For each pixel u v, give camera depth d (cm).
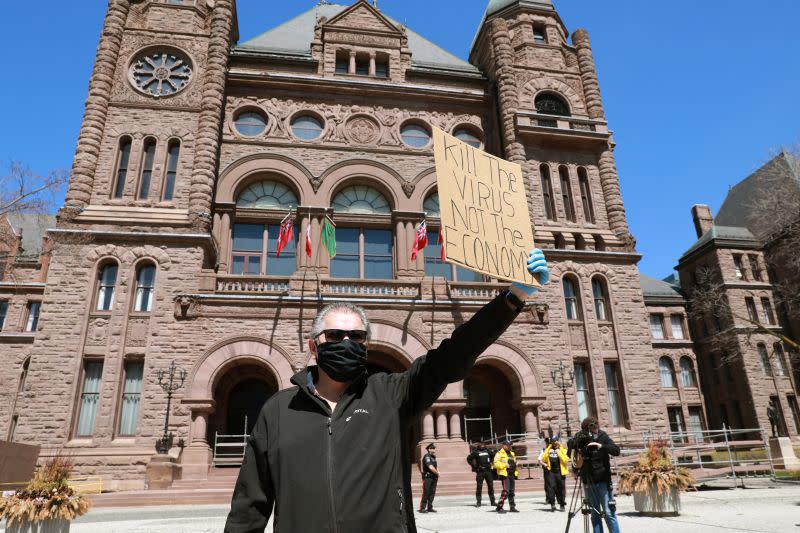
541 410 2444
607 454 809
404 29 3244
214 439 2334
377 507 226
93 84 2617
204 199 2503
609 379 2661
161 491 1747
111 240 2353
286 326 2308
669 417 4153
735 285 4275
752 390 3966
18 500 899
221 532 1041
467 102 3152
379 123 3002
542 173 3016
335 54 3133
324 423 244
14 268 3719
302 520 222
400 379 268
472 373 2645
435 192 2975
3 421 3366
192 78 2748
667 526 1014
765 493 1603
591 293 2730
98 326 2241
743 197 5206
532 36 3316
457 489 1931
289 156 2831
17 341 3525
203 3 2947
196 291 2320
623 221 2909
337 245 2812
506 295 256
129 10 2852
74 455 1973
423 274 2745
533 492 1959
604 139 3019
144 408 2127
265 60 3008
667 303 4475
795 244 3155
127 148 2630
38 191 2375
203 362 2209
